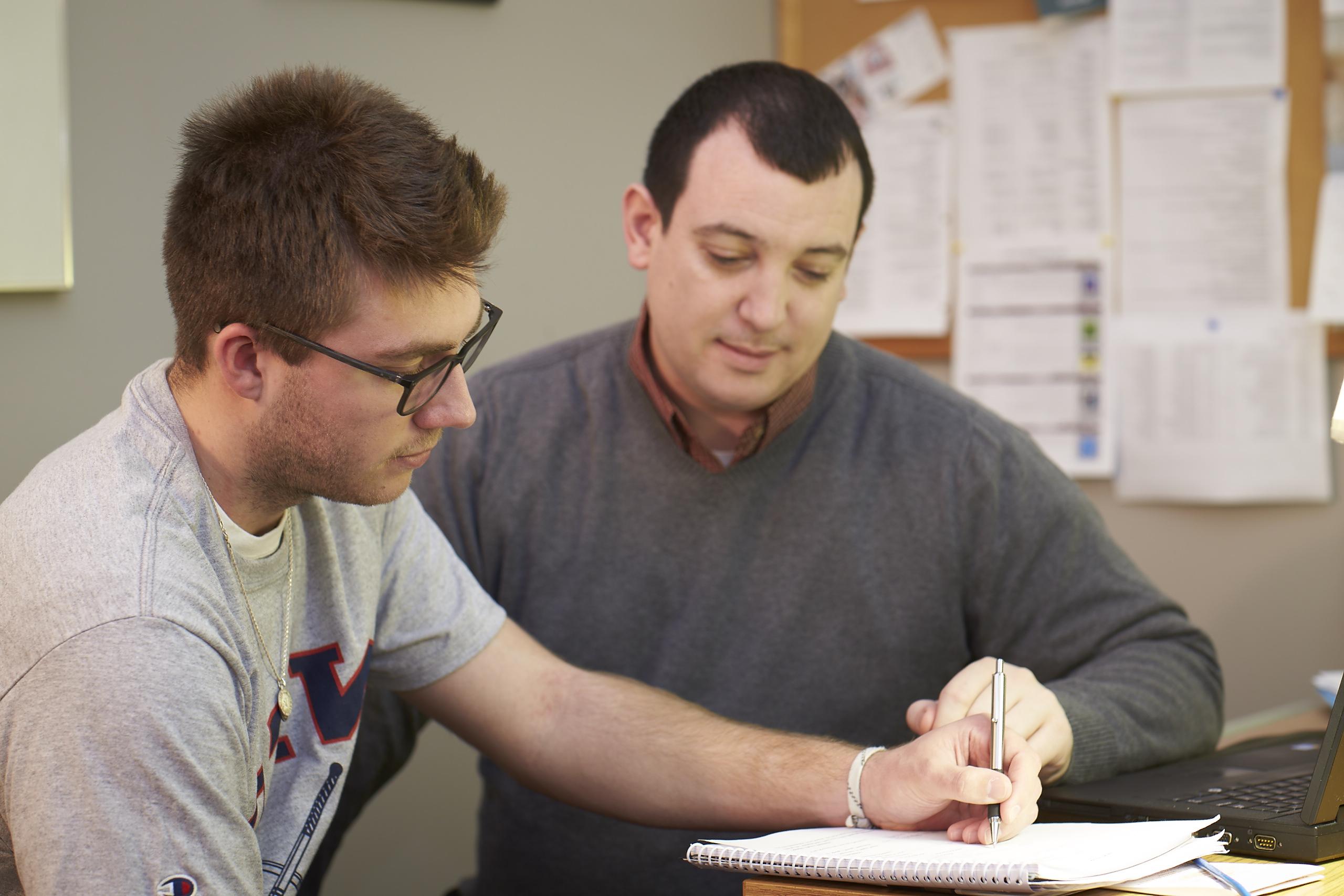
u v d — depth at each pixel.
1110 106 2.18
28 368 1.67
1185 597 2.20
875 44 2.26
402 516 1.17
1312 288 2.11
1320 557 2.14
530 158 2.03
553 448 1.47
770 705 1.41
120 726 0.78
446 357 0.89
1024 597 1.44
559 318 2.07
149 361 1.75
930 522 1.43
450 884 2.00
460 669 1.19
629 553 1.44
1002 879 0.77
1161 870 0.84
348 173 0.83
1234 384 2.15
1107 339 2.20
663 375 1.43
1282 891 0.82
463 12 1.96
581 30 2.07
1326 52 2.09
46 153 1.65
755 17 2.26
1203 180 2.14
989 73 2.22
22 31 1.63
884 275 2.27
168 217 0.89
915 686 1.44
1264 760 1.22
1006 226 2.23
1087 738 1.13
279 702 0.99
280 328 0.84
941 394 1.49
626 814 1.16
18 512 0.84
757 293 1.26
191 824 0.80
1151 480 2.19
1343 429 0.96
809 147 1.23
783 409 1.40
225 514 0.92
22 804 0.78
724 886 1.39
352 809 1.42
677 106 1.34
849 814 1.02
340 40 1.87
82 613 0.79
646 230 1.41
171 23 1.75
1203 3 2.13
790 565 1.42
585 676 1.22
